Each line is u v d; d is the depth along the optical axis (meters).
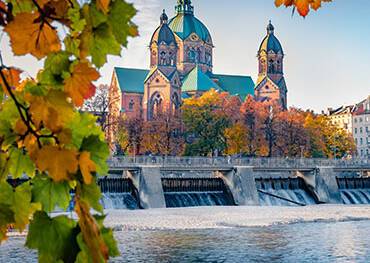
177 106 190.50
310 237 57.00
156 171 87.44
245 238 56.16
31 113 2.85
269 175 114.19
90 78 2.91
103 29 2.98
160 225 65.62
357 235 58.50
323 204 101.25
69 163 2.77
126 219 70.38
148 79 192.12
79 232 2.82
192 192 93.38
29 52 2.88
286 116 157.62
